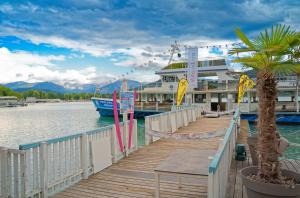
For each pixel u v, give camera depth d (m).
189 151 4.81
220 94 27.42
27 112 56.41
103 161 5.78
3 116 42.59
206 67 26.95
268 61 3.25
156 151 7.56
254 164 5.61
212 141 9.09
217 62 27.19
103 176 5.27
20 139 18.77
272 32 3.26
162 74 29.53
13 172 3.87
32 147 3.98
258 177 3.46
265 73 3.29
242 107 24.30
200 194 4.30
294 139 15.68
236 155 6.48
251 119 23.06
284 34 3.20
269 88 3.32
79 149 5.08
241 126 14.67
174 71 28.59
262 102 3.38
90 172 5.34
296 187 3.11
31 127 26.02
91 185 4.77
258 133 3.49
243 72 3.87
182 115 13.70
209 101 27.08
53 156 4.38
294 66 3.08
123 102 7.12
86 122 29.83
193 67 20.05
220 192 3.38
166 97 30.94
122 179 5.09
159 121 9.86
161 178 5.11
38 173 4.10
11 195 3.86
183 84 16.86
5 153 3.88
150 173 5.46
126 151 6.95
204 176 3.45
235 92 26.03
